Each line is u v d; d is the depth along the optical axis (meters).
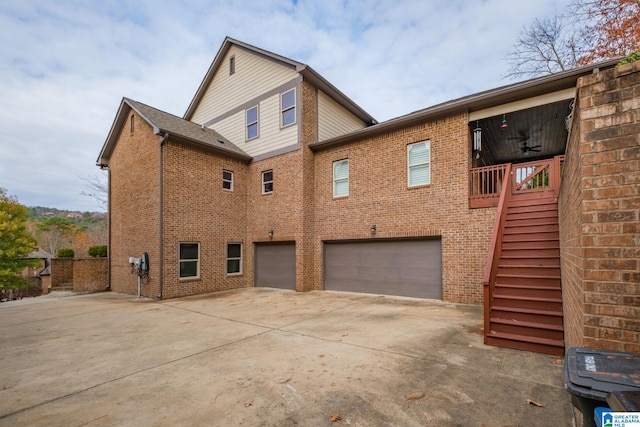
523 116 9.27
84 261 13.96
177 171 11.52
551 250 6.25
